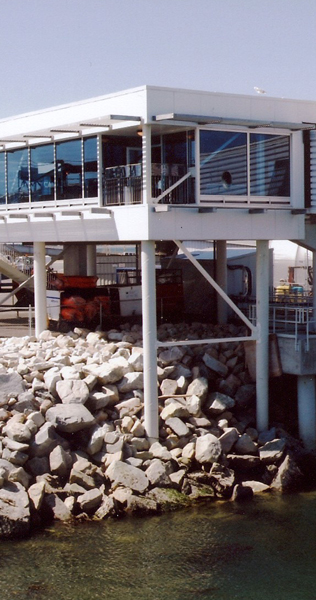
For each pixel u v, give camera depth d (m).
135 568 19.70
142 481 23.16
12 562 19.91
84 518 22.11
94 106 27.61
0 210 32.47
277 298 35.97
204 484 23.94
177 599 18.45
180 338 30.28
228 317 35.84
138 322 34.06
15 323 40.06
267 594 18.67
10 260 48.31
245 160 26.95
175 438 25.02
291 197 28.03
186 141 26.22
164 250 42.53
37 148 30.53
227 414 26.81
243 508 23.09
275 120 27.64
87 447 24.03
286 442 26.56
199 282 37.28
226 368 28.06
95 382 25.84
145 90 25.23
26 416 24.30
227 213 26.61
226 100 26.66
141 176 26.38
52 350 28.56
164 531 21.56
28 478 22.62
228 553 20.48
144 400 25.25
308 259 48.47
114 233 26.56
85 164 28.47
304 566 19.86
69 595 18.53
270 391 29.08
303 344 27.48
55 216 29.47
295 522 22.22
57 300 34.47
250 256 39.72
